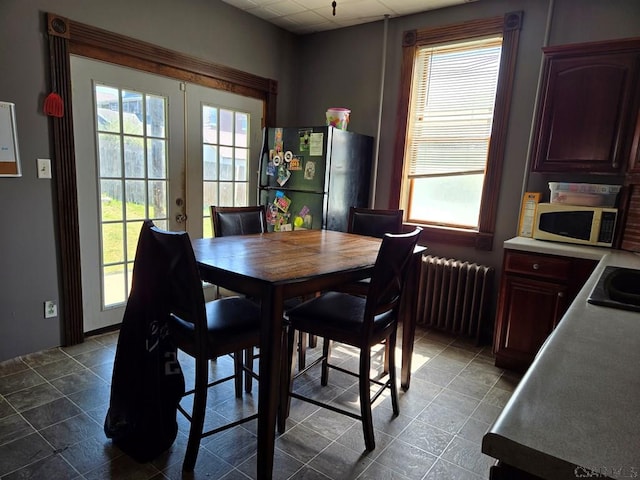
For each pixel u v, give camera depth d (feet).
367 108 12.27
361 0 10.34
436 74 11.12
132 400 5.58
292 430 6.40
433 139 11.33
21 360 8.09
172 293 5.20
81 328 8.98
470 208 11.03
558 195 8.75
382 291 5.72
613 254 7.46
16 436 5.89
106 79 8.92
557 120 8.34
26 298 8.13
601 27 8.66
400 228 9.14
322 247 6.83
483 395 7.63
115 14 8.78
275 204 11.75
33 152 7.85
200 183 11.23
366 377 5.77
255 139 12.60
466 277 10.07
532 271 8.20
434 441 6.23
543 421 1.86
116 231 9.61
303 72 13.56
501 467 1.85
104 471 5.31
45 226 8.20
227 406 6.95
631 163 7.64
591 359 2.61
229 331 5.31
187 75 10.48
